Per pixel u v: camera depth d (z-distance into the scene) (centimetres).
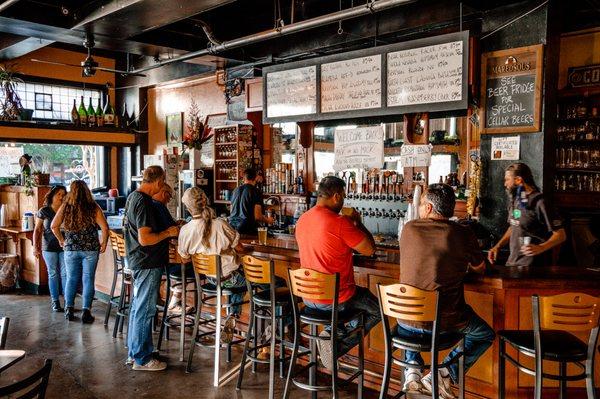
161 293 535
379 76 479
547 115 430
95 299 646
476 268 294
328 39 589
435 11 499
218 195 757
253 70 677
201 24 558
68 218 531
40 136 755
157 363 411
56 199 584
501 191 453
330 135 655
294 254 398
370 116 517
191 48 625
